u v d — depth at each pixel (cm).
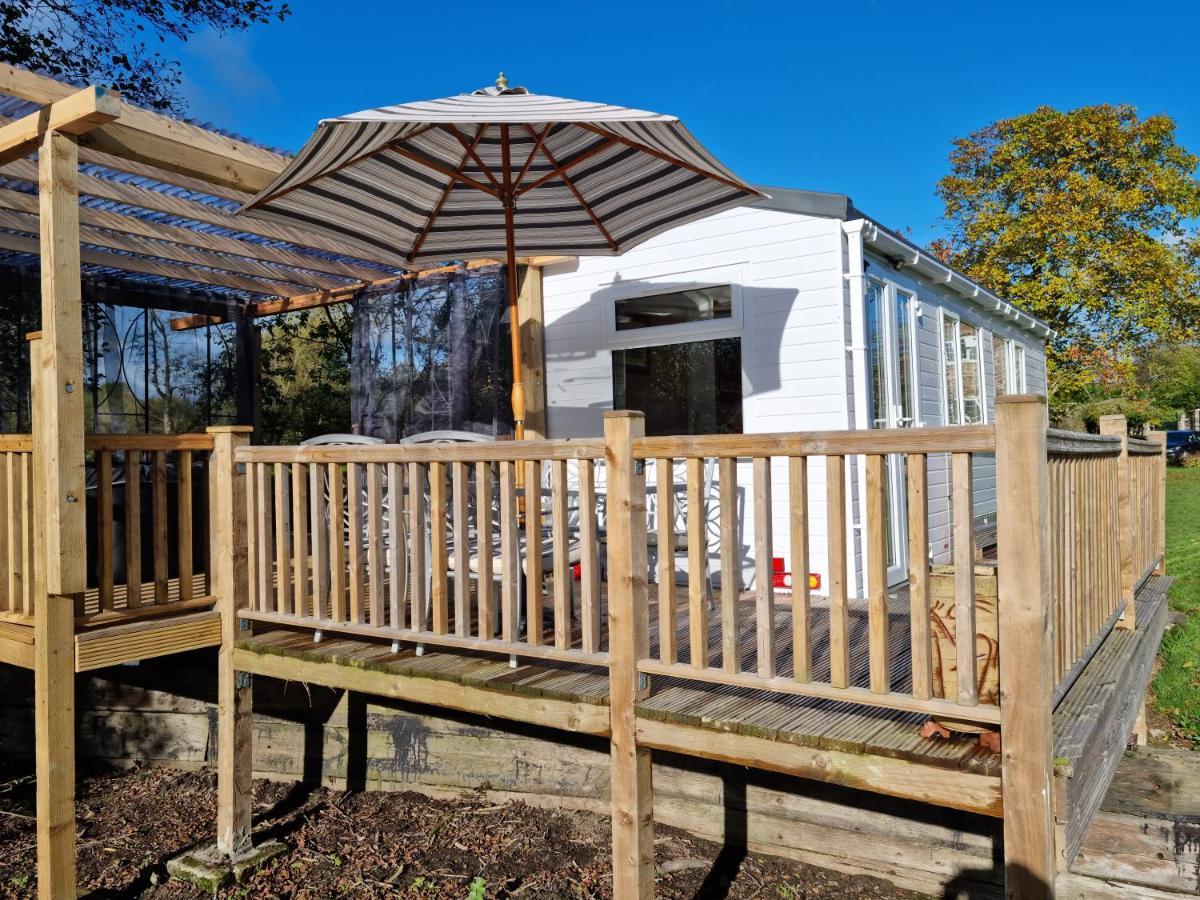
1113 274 2266
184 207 545
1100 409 2336
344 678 393
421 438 472
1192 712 595
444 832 457
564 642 332
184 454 425
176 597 485
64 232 357
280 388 1040
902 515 637
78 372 366
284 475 422
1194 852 263
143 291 742
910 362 686
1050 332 1229
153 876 429
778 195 557
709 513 589
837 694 273
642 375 626
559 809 470
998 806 250
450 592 500
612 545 317
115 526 586
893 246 603
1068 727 282
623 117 365
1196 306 2314
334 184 476
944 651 272
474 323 691
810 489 561
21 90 354
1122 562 469
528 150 482
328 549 452
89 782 557
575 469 651
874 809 384
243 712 440
